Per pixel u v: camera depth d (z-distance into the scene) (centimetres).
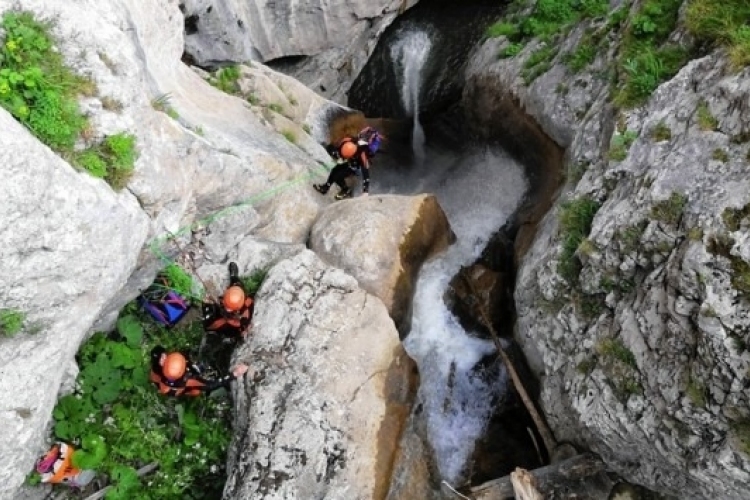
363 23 1362
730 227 551
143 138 617
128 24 703
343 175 993
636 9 895
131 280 720
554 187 957
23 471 579
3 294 493
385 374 766
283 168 913
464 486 773
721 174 594
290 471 684
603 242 674
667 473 652
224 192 793
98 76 582
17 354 527
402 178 1230
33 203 485
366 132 982
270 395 724
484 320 898
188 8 1019
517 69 1121
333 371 743
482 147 1194
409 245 902
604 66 937
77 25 573
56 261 515
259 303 785
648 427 617
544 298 765
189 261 790
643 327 625
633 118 745
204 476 742
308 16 1272
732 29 704
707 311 546
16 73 520
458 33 1413
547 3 1189
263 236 901
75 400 698
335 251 868
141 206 625
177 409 744
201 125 829
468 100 1255
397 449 746
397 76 1443
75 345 593
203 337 800
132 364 738
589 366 686
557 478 717
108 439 707
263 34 1246
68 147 550
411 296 902
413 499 743
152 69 800
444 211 1096
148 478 716
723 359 541
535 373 820
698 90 682
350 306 791
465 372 891
